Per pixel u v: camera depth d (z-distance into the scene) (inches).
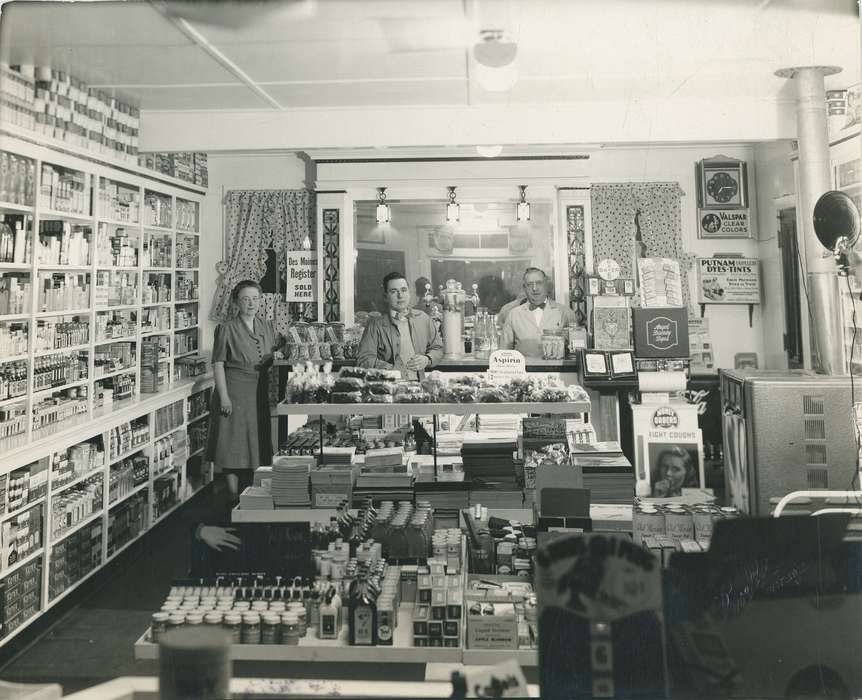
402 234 331.0
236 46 163.9
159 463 265.1
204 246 328.8
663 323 243.3
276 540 132.4
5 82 173.5
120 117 227.3
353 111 229.9
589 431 203.5
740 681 107.4
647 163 321.7
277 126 233.1
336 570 134.6
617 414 244.2
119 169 236.4
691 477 207.2
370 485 166.7
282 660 120.6
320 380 172.7
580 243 323.0
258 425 266.5
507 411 165.8
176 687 107.1
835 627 108.6
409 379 185.5
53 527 191.8
